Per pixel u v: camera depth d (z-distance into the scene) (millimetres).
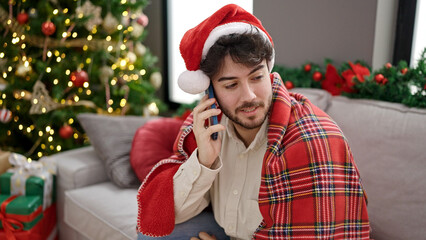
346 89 1491
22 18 1979
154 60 2428
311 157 898
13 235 1538
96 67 2221
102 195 1560
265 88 863
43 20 2027
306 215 894
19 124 2164
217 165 987
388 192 1170
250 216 1033
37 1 2088
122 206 1460
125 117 1844
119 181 1603
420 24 1602
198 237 1111
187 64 892
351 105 1383
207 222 1143
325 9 1679
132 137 1738
